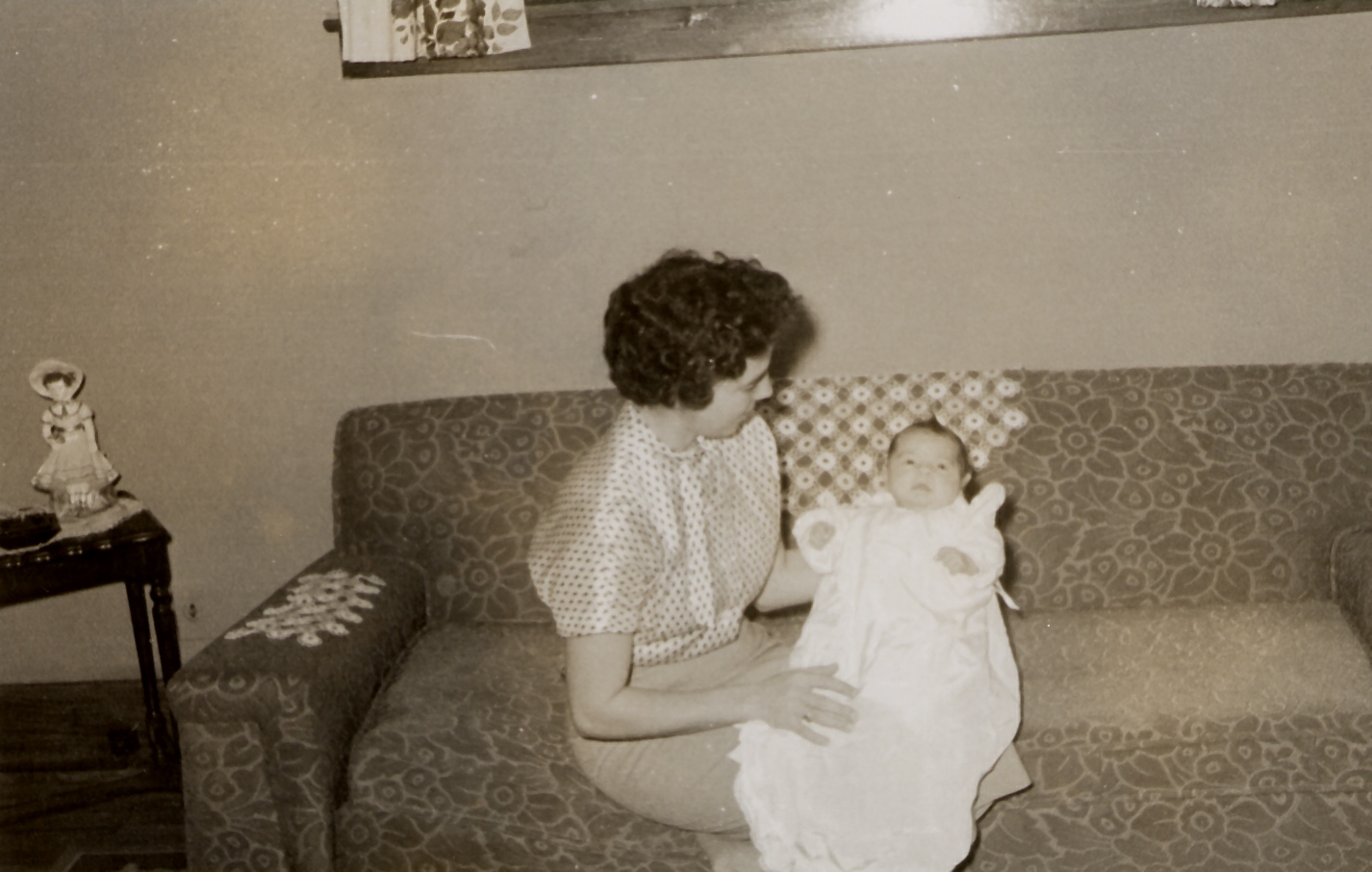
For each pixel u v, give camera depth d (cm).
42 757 255
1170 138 235
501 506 232
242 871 181
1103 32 231
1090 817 178
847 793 153
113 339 264
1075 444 225
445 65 243
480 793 179
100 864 214
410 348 261
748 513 171
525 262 253
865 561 174
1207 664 195
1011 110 236
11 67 250
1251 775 178
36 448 272
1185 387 227
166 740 247
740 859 165
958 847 152
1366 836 178
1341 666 193
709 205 246
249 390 266
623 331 147
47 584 226
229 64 248
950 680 162
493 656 214
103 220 258
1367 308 241
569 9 237
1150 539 222
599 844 176
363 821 180
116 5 246
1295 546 221
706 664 170
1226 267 241
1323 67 230
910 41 233
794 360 252
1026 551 224
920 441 184
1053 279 244
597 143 245
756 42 236
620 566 151
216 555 277
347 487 238
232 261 258
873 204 243
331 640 192
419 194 252
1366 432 223
